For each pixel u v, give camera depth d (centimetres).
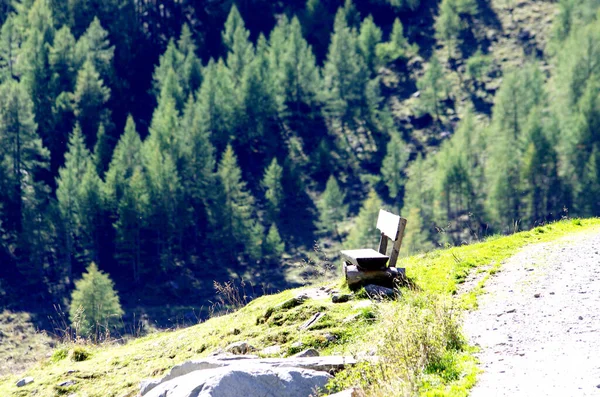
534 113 9775
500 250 1529
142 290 8606
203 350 1221
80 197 8962
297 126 12031
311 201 10369
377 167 11075
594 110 9712
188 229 9931
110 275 9006
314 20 14888
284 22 14250
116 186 9325
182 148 10206
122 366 1269
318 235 9575
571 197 9169
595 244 1465
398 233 1252
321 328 1137
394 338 920
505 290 1214
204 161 10088
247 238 9062
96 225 9119
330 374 902
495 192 9088
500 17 14338
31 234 8594
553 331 968
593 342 902
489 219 9088
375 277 1263
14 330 7125
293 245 9425
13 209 9506
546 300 1119
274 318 1238
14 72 11875
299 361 934
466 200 9162
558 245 1502
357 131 11825
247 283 8719
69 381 1236
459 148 9731
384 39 14688
